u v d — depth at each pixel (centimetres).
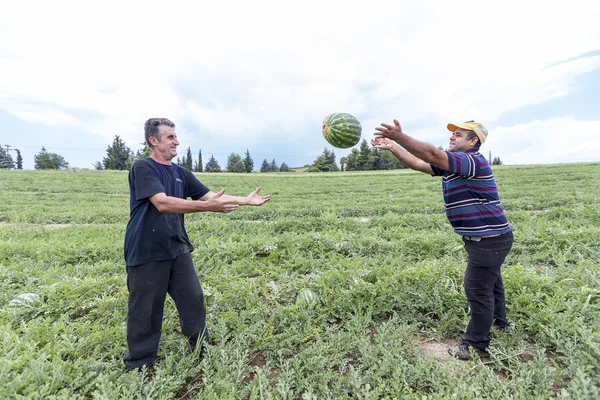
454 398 257
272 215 1368
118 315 418
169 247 313
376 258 644
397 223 1016
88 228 1084
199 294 344
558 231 698
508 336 356
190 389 305
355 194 2116
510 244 320
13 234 991
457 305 422
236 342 349
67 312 443
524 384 281
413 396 267
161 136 320
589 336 309
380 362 311
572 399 256
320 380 294
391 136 280
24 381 270
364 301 435
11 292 511
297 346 370
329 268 588
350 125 350
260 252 729
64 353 339
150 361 325
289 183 3014
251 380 313
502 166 4019
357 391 281
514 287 441
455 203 322
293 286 491
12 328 412
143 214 303
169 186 324
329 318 418
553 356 338
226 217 1359
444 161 289
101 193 2256
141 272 306
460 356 343
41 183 2595
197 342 339
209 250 713
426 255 680
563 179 2336
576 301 387
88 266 654
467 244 333
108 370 318
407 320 405
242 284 499
